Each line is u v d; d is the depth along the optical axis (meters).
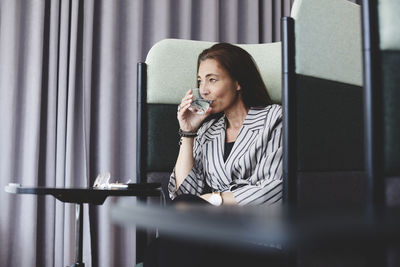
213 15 2.72
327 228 0.28
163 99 1.80
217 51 1.62
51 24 2.46
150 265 1.15
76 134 2.48
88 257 2.41
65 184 2.41
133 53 2.57
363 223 0.29
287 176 1.31
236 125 1.59
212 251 1.03
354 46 1.52
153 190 1.36
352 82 1.53
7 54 2.38
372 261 0.48
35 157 2.38
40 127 2.47
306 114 1.36
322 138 1.41
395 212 0.35
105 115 2.50
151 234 1.89
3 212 2.35
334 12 1.45
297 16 1.34
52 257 2.42
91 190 1.30
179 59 1.83
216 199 1.39
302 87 1.35
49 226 2.43
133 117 2.57
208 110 1.58
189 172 1.57
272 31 2.92
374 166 0.73
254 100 1.60
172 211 0.36
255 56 1.79
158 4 2.64
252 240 0.30
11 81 2.38
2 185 2.36
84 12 2.50
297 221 0.30
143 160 1.77
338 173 1.46
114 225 2.52
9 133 2.37
